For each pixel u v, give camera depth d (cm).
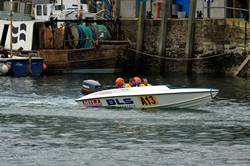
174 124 6069
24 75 9944
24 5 11844
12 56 10038
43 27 10338
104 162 4859
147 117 6375
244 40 9988
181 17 11156
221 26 10075
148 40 10369
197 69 10200
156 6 11150
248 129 5869
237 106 7050
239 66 10019
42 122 6159
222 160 4906
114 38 10469
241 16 10800
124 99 6788
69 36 10269
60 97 7638
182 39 10200
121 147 5259
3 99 7494
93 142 5416
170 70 10294
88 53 10162
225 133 5716
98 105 6888
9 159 4912
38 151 5125
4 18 11000
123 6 11369
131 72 10369
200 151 5138
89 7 11525
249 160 4903
